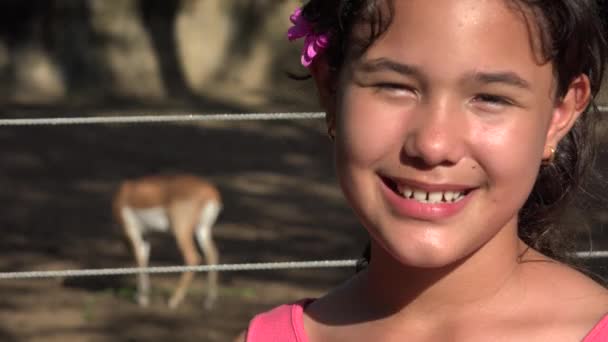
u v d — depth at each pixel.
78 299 8.48
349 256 9.60
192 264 9.08
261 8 17.33
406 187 1.46
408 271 1.57
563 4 1.45
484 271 1.55
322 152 14.17
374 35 1.45
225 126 15.41
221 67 17.22
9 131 14.86
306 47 1.63
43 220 10.86
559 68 1.49
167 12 17.06
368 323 1.64
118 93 16.62
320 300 1.76
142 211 9.06
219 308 8.30
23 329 7.78
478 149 1.42
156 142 14.52
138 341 7.62
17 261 9.51
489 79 1.41
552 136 1.56
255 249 9.86
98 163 13.40
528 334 1.53
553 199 1.75
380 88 1.46
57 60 16.59
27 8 16.56
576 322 1.52
